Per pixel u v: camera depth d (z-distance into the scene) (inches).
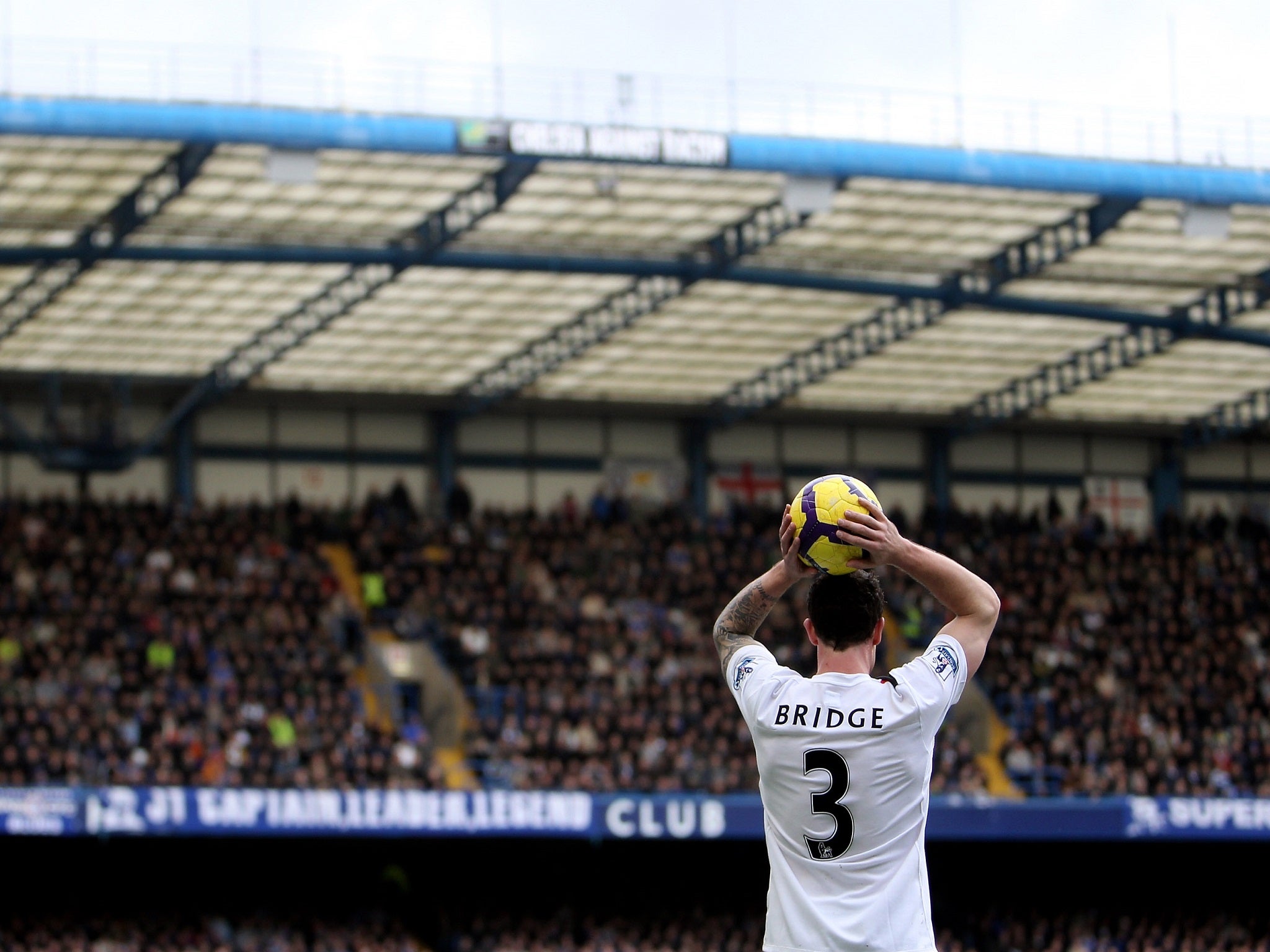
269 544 2476.6
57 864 2274.9
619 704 2391.7
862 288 2214.6
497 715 2353.6
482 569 2576.3
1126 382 2822.3
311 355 2517.2
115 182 1824.6
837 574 368.8
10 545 2330.2
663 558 2709.2
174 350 2417.6
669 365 2657.5
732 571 2706.7
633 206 1991.9
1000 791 2437.3
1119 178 1932.8
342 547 2650.1
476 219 1950.1
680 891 2492.6
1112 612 2773.1
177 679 2214.6
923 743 347.6
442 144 1729.8
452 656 2422.5
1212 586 2874.0
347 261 2028.8
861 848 345.4
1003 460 3085.6
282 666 2265.0
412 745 2185.0
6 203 1867.6
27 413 2561.5
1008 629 2689.5
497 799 2091.5
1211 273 2292.1
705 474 2935.5
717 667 2517.2
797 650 2529.5
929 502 2945.4
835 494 370.3
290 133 1686.8
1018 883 2600.9
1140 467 3137.3
